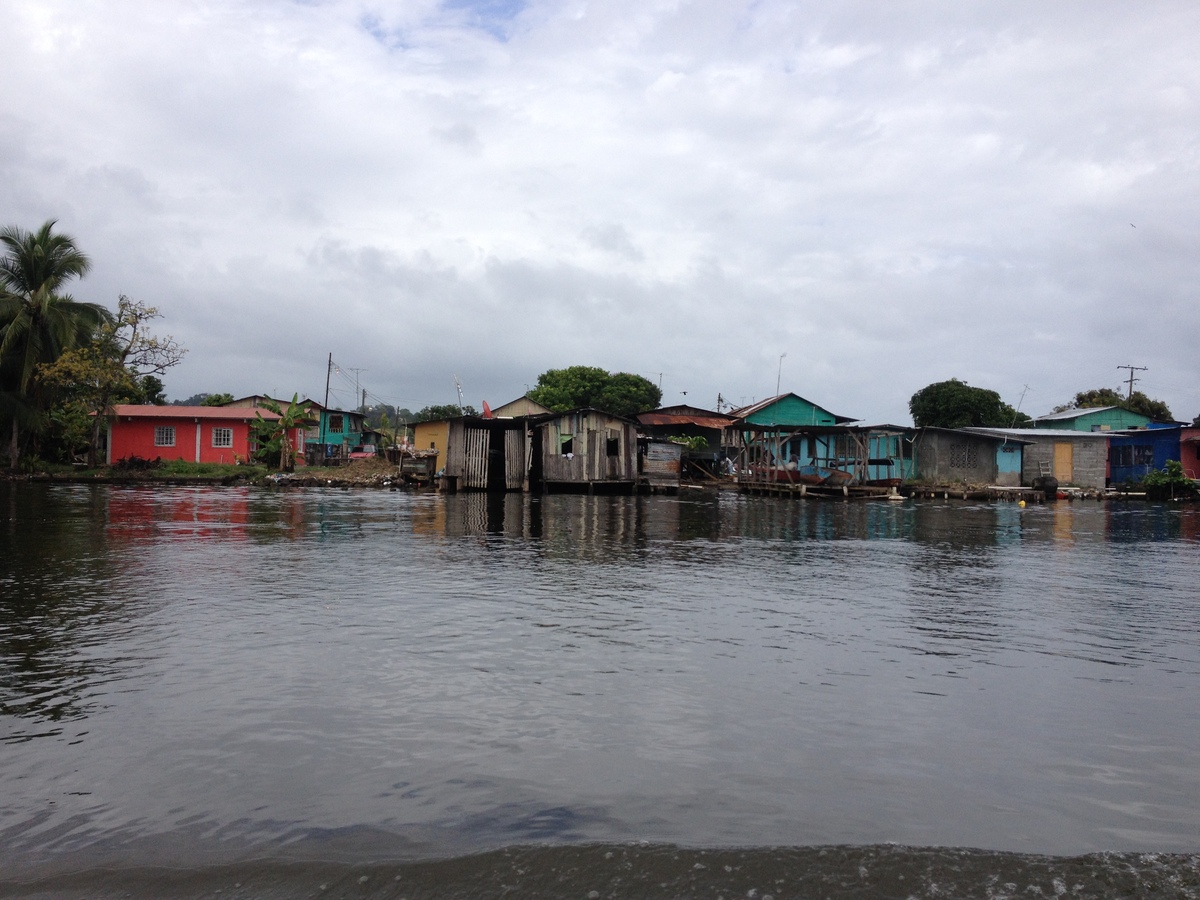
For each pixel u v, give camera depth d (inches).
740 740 206.2
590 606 368.2
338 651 282.0
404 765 187.9
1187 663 287.4
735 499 1280.8
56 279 1505.9
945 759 197.0
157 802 169.0
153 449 1689.2
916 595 416.8
